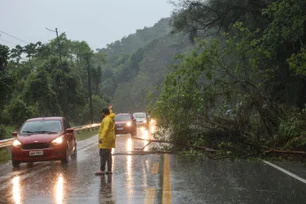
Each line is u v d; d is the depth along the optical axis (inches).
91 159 626.8
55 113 2278.5
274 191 344.2
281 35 859.4
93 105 3125.0
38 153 555.8
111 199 319.3
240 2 1162.6
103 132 452.4
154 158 602.5
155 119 573.0
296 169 470.9
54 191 359.3
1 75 1267.2
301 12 819.4
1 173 497.7
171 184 381.4
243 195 328.8
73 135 647.1
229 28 1307.8
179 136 543.5
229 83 579.8
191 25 1411.2
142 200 313.3
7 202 317.4
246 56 632.4
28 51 3720.5
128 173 457.4
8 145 764.0
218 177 419.8
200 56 585.6
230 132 520.4
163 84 593.0
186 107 551.8
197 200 311.4
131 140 1000.9
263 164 515.8
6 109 1731.1
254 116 554.6
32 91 2223.2
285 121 515.8
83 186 380.8
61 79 2516.0
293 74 932.6
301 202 302.5
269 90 650.2
